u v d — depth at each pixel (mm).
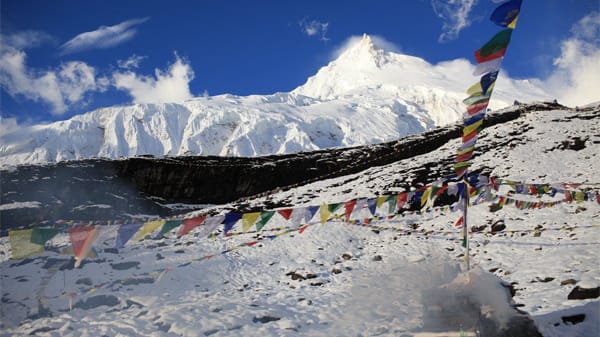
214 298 12797
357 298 9234
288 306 12172
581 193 12117
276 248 18188
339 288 13492
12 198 24234
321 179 29969
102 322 10922
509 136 29250
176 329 10414
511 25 5824
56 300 12398
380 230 19312
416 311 8289
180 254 17453
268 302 12562
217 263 16453
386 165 29641
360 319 9031
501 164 24516
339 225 19922
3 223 21984
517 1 5660
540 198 19422
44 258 16266
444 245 16672
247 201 26234
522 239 15875
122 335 10164
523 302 10484
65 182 26078
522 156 25109
